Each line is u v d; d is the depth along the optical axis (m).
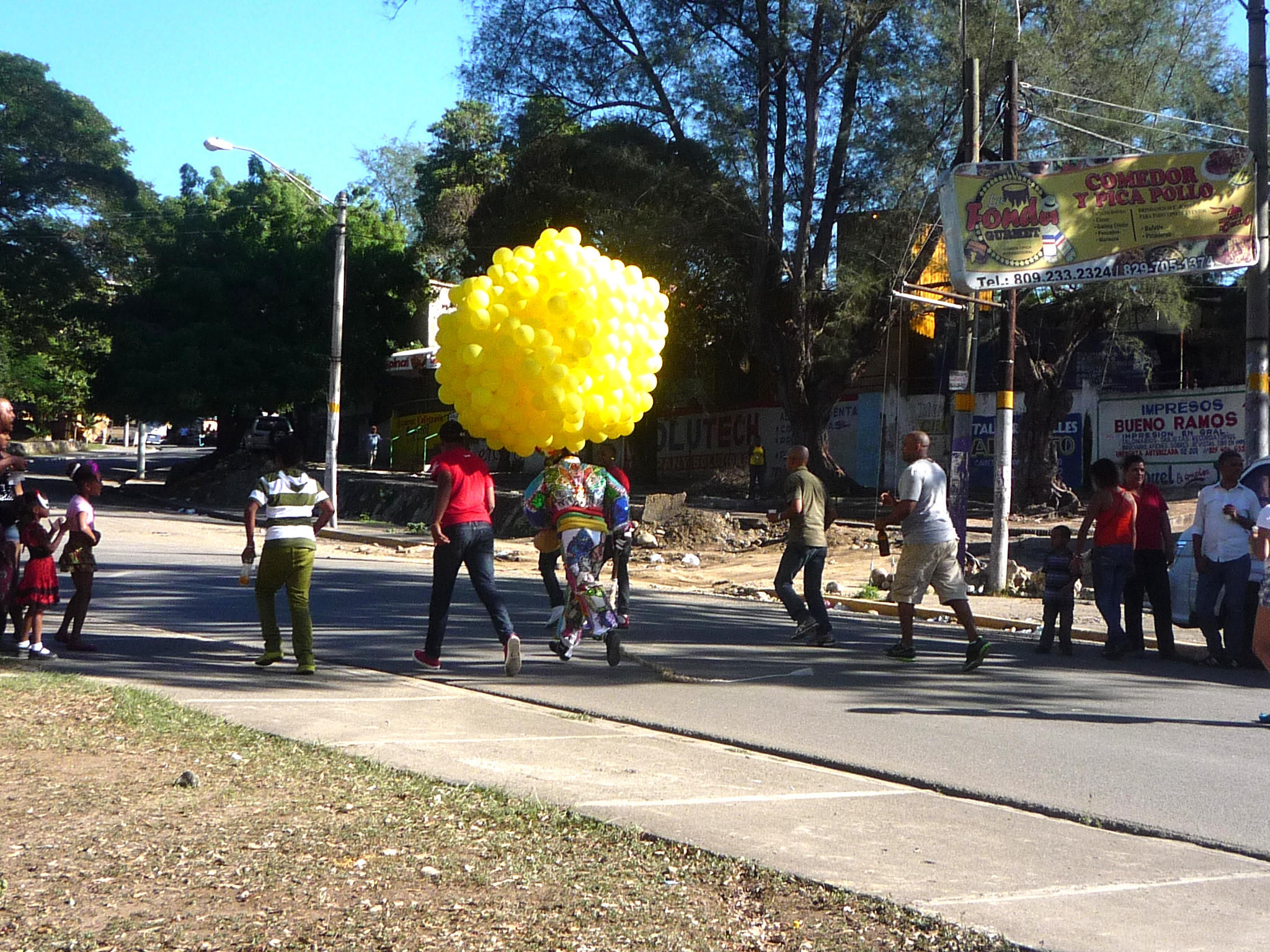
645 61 29.59
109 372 41.06
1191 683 9.94
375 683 8.56
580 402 8.56
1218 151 14.59
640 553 23.44
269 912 3.71
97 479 9.59
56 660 8.90
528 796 5.27
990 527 24.69
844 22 27.27
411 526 27.94
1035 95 23.73
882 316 29.34
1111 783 6.16
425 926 3.64
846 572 20.20
